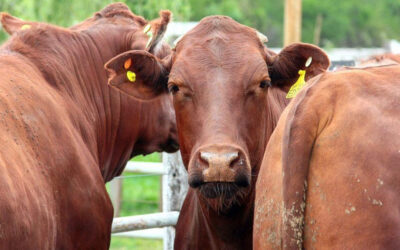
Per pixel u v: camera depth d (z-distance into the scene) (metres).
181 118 8.85
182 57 8.83
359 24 72.81
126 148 10.65
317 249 5.89
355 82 6.07
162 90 9.77
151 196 22.53
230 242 9.49
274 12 72.19
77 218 8.57
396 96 5.81
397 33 74.12
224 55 8.70
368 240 5.53
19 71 8.59
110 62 9.17
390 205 5.46
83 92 9.81
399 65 6.31
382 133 5.66
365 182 5.61
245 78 8.59
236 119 8.43
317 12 71.88
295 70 9.28
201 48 8.79
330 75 6.28
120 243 18.33
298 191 6.00
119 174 10.95
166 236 12.37
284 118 6.82
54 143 8.28
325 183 5.87
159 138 10.88
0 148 7.09
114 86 9.41
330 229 5.78
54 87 9.15
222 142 8.07
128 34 10.49
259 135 8.93
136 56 9.27
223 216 9.16
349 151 5.78
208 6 61.16
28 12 24.88
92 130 9.74
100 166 10.21
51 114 8.48
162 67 9.61
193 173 8.04
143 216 11.87
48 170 7.96
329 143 5.93
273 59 9.35
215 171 7.86
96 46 10.23
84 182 8.71
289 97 9.43
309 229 5.97
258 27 68.06
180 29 26.30
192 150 8.62
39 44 9.39
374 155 5.62
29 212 7.13
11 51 9.09
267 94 9.54
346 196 5.70
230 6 60.88
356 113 5.85
